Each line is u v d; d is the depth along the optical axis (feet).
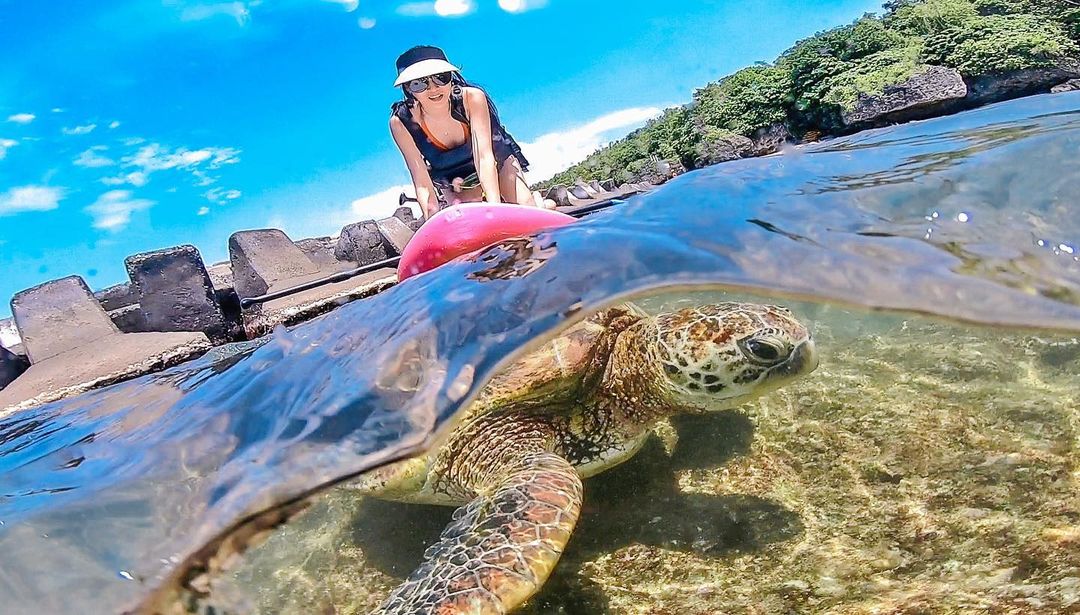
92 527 2.13
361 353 2.60
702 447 3.27
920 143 3.64
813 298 1.81
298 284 7.54
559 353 2.98
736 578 2.37
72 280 6.75
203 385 3.27
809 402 3.49
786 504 2.74
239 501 2.01
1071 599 1.94
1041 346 3.55
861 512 2.60
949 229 2.10
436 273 3.23
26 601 1.89
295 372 2.78
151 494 2.25
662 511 2.84
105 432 3.14
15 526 2.24
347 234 8.80
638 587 2.42
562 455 2.96
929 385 3.43
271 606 2.62
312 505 2.07
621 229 2.58
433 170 6.62
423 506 3.21
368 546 2.96
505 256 2.88
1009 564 2.16
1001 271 1.84
